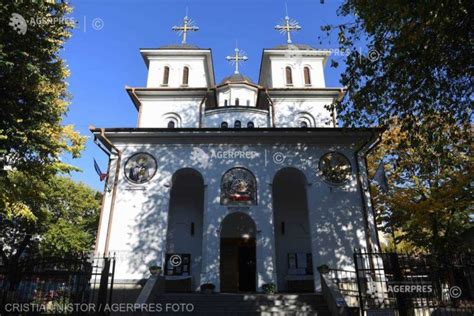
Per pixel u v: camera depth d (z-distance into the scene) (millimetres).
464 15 10867
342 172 19828
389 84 13609
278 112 25703
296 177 22094
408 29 11852
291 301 14750
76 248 33281
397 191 22922
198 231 21812
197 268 20859
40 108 14398
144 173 19719
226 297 14875
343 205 19203
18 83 13383
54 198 34000
